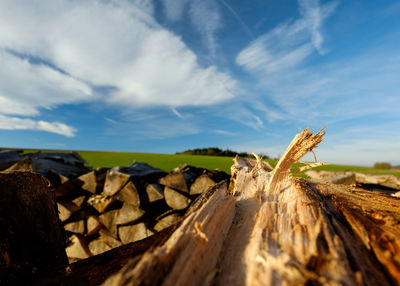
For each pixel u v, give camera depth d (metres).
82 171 5.96
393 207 1.76
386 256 1.15
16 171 1.84
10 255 1.53
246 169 3.31
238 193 2.43
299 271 0.94
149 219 4.60
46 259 1.82
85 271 1.33
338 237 1.24
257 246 1.21
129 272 0.94
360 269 1.01
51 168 5.36
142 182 4.74
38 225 1.83
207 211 1.56
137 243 1.53
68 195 4.98
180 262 1.04
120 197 4.54
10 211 1.60
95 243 4.68
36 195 1.92
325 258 1.00
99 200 4.73
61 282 1.27
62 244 2.18
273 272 0.97
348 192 2.28
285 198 2.00
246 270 1.11
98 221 4.74
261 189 2.31
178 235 1.21
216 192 2.08
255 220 1.63
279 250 1.15
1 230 1.51
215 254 1.29
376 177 7.06
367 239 1.30
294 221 1.51
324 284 0.87
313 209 1.66
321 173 7.53
